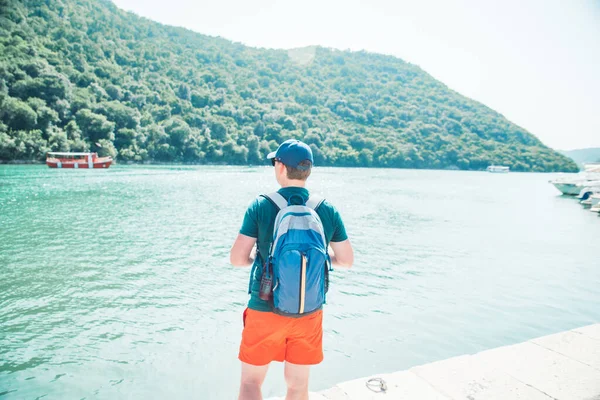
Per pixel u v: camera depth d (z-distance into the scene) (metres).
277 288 2.02
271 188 34.88
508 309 7.70
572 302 8.16
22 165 58.72
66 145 67.50
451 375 3.45
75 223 16.14
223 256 11.42
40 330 6.38
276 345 2.15
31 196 24.33
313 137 112.88
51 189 28.62
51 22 111.88
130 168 62.78
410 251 12.73
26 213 18.31
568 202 31.92
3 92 66.50
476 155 141.38
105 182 35.72
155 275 9.47
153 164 81.62
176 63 141.62
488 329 6.75
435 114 166.25
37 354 5.59
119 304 7.59
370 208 24.02
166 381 5.00
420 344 6.16
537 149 156.50
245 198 26.70
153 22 178.75
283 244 2.02
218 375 5.17
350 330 6.61
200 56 160.00
